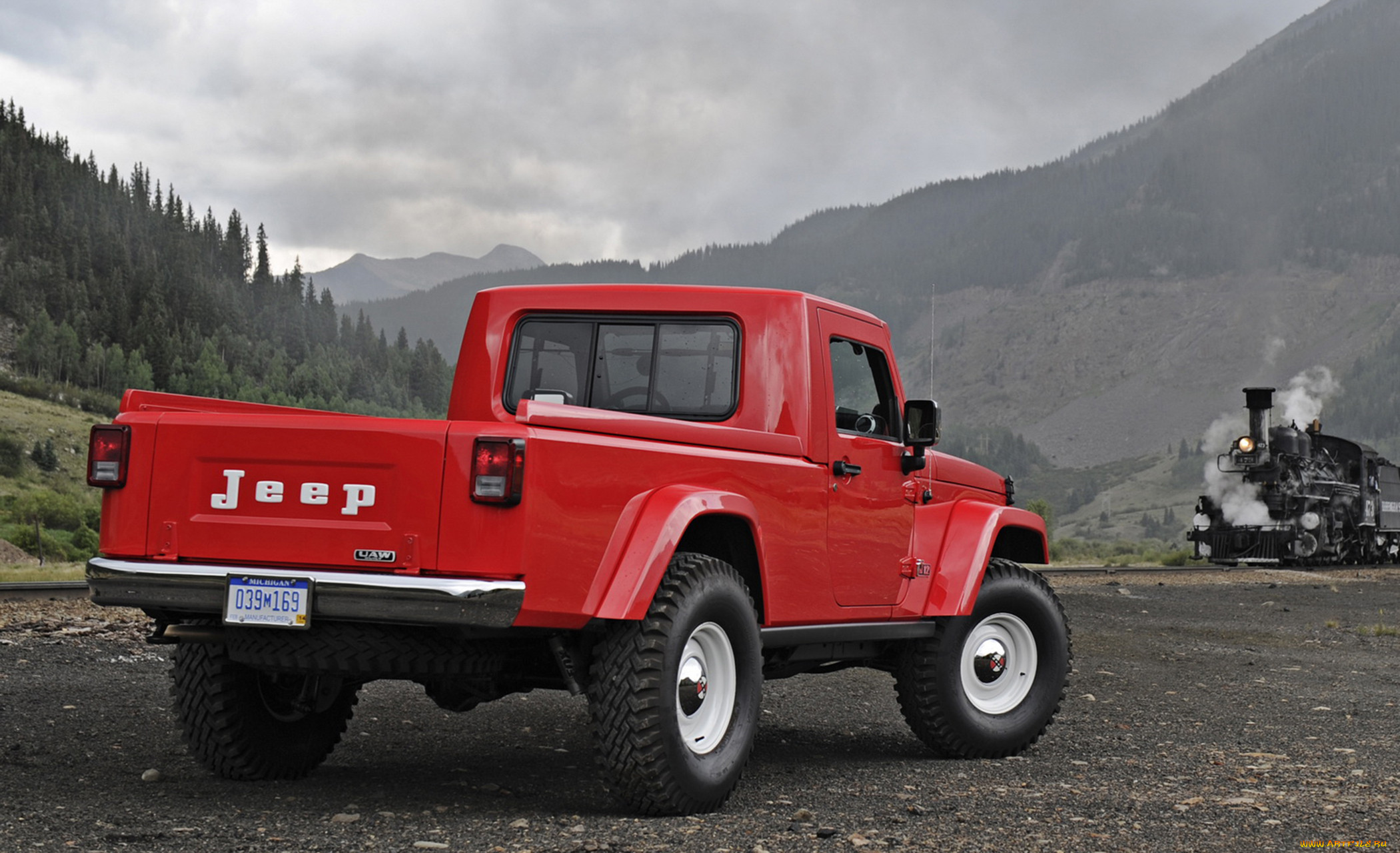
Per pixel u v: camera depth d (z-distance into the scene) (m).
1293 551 35.81
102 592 4.42
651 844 4.08
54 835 3.93
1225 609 18.89
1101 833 4.45
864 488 5.90
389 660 4.39
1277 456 36.72
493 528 4.11
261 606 4.20
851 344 6.05
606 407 5.78
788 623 5.38
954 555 6.43
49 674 8.07
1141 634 14.43
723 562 4.88
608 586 4.41
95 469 4.52
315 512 4.26
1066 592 20.36
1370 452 41.62
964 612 6.25
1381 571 35.97
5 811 4.25
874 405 6.26
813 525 5.51
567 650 4.71
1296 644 13.95
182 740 5.09
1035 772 5.90
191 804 4.57
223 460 4.39
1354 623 17.08
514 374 5.96
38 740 5.83
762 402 5.54
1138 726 7.60
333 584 4.11
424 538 4.14
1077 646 12.77
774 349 5.58
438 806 4.67
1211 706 8.58
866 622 5.93
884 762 6.17
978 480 7.08
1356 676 10.81
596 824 4.36
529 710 7.55
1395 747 6.81
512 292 6.02
